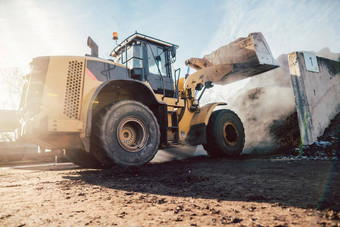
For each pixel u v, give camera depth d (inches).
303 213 43.0
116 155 136.6
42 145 132.2
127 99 155.7
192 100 216.7
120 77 167.2
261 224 38.8
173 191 71.8
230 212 46.9
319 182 71.2
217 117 211.5
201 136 198.7
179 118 206.5
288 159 151.2
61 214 51.9
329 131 194.9
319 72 211.0
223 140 210.2
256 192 63.4
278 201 52.9
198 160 188.1
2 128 366.0
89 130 131.3
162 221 43.6
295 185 69.1
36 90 134.9
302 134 184.9
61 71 141.1
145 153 147.9
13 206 61.5
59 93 137.5
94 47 174.1
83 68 148.3
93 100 135.8
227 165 136.9
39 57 141.6
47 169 203.5
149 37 186.7
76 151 195.2
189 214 47.2
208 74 237.5
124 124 146.0
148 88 158.9
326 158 140.2
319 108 199.8
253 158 177.3
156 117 172.4
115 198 66.0
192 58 255.3
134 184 88.3
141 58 180.9
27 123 126.5
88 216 49.4
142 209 52.9
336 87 222.5
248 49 232.7
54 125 127.3
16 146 368.2
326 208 44.8
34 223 46.1
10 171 194.7
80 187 88.0
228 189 69.6
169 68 201.9
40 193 79.6
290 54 201.2
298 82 193.5
